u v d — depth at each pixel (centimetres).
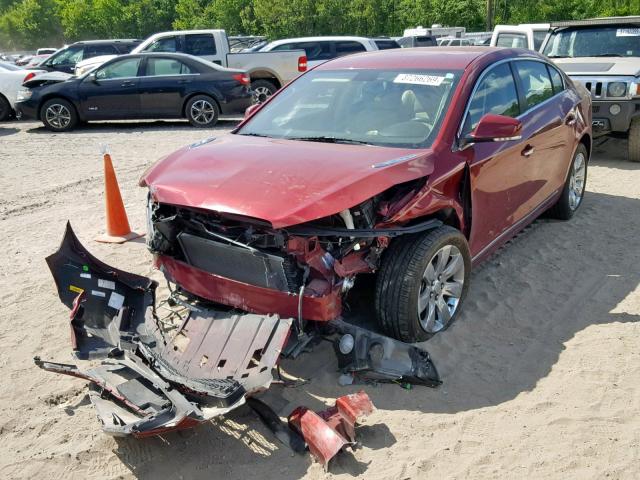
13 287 507
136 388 321
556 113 565
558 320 435
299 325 343
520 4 4722
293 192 341
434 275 393
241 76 1401
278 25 5509
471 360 385
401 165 372
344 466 298
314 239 342
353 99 466
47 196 788
